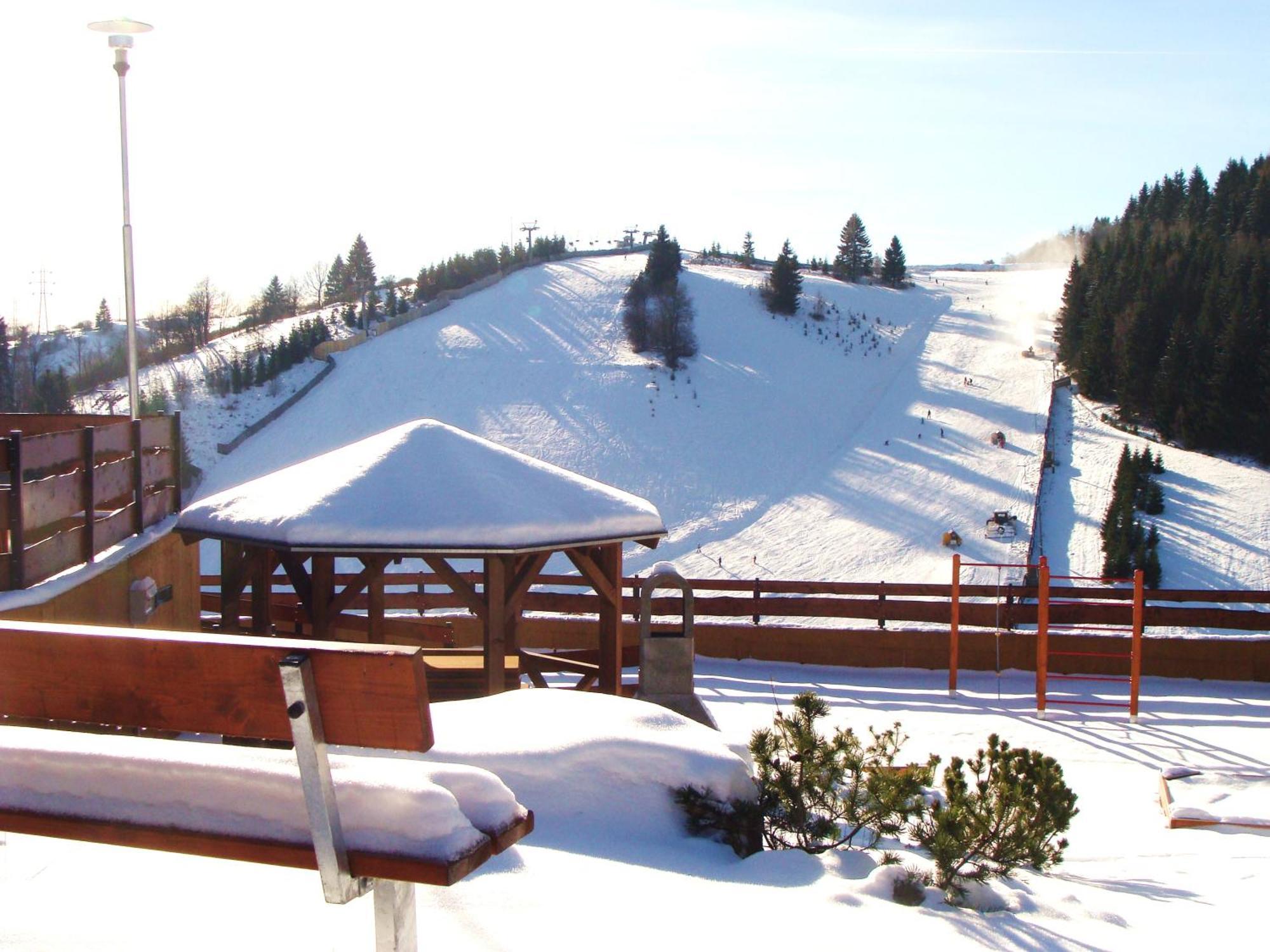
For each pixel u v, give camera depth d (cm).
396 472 850
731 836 536
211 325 10275
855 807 560
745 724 1010
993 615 1255
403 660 238
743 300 8869
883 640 1234
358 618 1073
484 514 822
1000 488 5212
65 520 795
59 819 279
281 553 924
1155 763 925
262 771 271
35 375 6962
